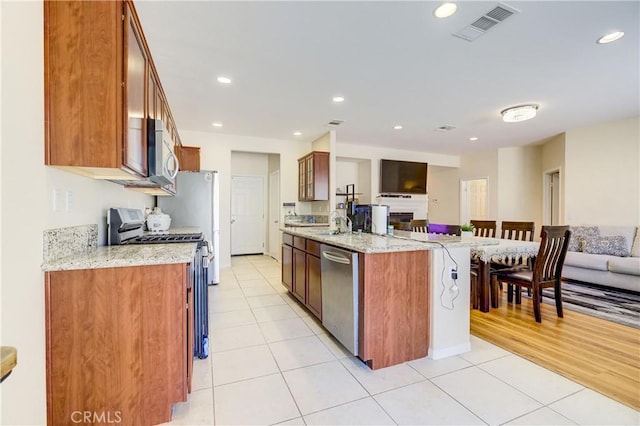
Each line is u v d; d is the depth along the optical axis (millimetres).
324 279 2564
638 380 1889
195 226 4242
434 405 1652
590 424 1503
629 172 4387
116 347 1422
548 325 2795
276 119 4496
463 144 6352
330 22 2115
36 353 1253
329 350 2301
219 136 5410
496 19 2076
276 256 6395
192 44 2404
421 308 2186
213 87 3268
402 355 2117
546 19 2076
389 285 2068
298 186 6062
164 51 2510
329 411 1603
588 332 2633
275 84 3191
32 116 1228
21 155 1154
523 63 2729
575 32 2234
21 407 1138
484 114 4234
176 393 1509
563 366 2061
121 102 1385
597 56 2594
